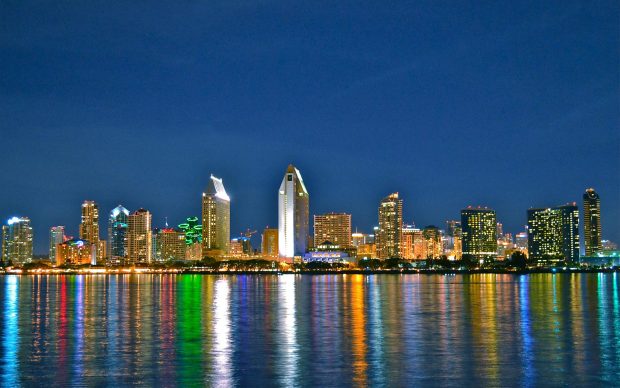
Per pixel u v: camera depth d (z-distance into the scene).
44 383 64.00
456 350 81.94
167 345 87.06
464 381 64.00
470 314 131.12
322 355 78.50
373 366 71.38
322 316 127.88
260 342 89.56
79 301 182.75
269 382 64.00
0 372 69.06
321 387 61.94
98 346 86.50
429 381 64.06
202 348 84.31
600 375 66.25
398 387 61.75
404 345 86.31
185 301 180.00
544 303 164.50
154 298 196.62
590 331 100.81
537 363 72.62
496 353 79.44
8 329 107.00
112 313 137.62
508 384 62.66
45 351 82.50
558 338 92.56
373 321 117.31
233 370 69.50
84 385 63.09
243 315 130.88
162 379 65.44
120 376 66.88
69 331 103.81
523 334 97.31
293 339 92.62
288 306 157.00
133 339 93.25
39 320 122.38
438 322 115.12
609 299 181.88
